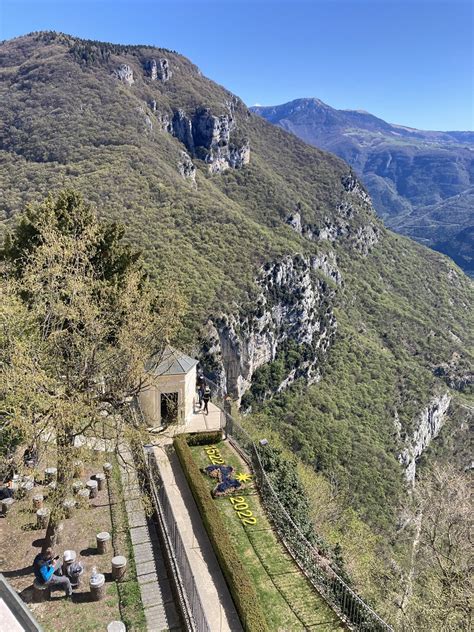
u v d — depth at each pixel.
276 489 23.70
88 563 18.00
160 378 27.89
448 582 24.11
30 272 21.45
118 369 18.89
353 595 16.88
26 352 17.22
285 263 106.25
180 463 25.34
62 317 19.30
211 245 101.75
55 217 28.91
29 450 18.20
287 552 19.94
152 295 23.77
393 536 52.75
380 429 100.31
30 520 20.25
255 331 95.19
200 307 82.88
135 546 19.00
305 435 84.19
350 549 29.75
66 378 18.17
